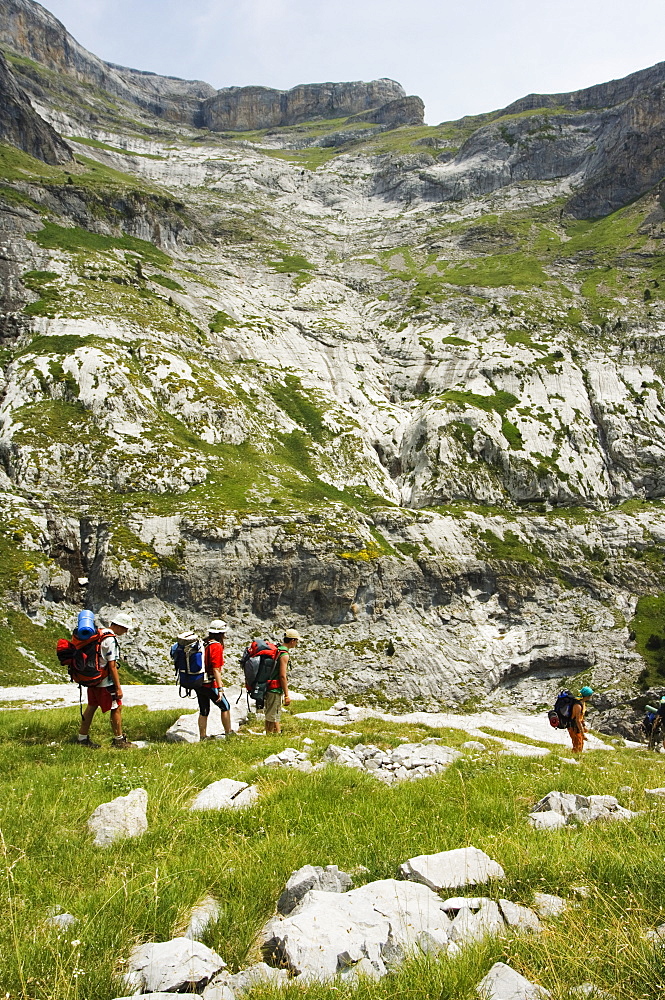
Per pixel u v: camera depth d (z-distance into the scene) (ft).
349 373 395.14
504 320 425.28
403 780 42.42
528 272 486.38
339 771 39.96
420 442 334.44
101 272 361.10
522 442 338.13
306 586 231.50
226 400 304.91
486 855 23.22
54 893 21.22
